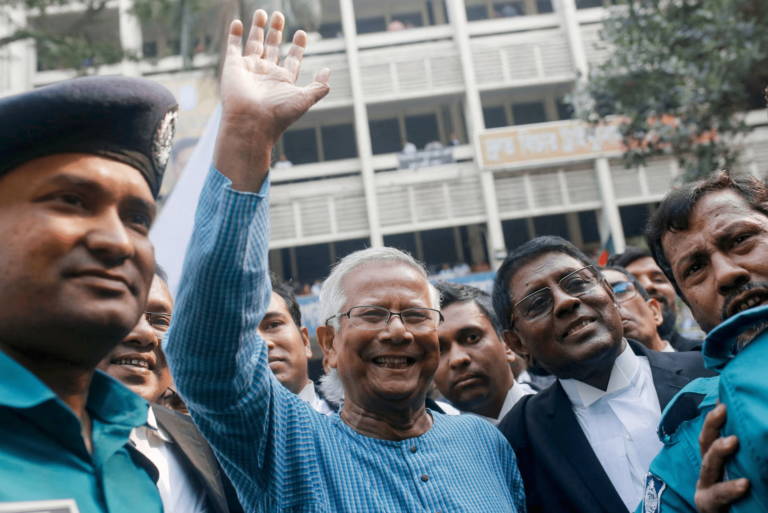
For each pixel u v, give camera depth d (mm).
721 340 1395
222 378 1407
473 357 2791
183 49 8281
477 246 17531
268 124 1372
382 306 1814
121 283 1030
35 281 955
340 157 18938
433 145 16984
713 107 7715
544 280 2279
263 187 1392
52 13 15195
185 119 8836
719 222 1691
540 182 16719
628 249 3979
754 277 1629
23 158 984
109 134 1044
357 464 1704
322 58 17484
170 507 1668
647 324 3133
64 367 1043
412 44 17922
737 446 1274
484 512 1705
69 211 997
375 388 1776
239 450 1545
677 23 7738
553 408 2355
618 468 2205
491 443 1996
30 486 953
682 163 8320
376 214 16547
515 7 19359
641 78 8133
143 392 1998
